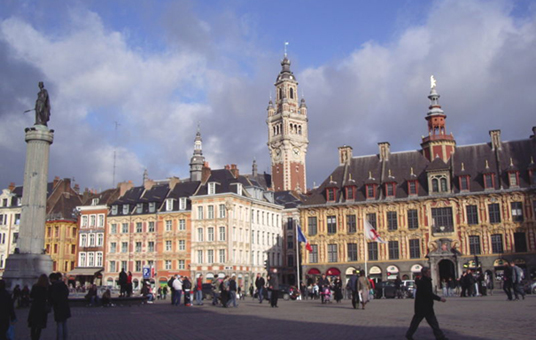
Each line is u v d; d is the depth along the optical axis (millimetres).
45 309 16891
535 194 69500
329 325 22375
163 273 91562
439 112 80312
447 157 77750
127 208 98125
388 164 81438
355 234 77625
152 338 19188
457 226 72750
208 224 88875
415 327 16281
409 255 74562
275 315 29312
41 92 45812
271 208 102812
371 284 50406
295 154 172500
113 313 32938
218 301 48188
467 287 46312
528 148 74000
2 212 103875
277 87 177500
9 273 41875
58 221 100062
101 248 98938
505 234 70188
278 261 103375
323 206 80125
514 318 23031
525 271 68625
